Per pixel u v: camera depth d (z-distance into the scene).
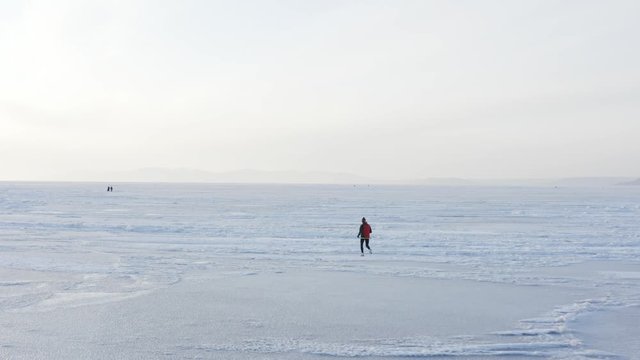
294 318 10.02
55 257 17.78
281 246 21.09
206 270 15.51
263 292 12.41
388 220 36.09
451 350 8.19
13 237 23.92
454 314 10.44
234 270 15.53
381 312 10.55
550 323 9.82
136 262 16.84
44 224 30.08
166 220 34.31
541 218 38.78
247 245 21.34
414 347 8.33
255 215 39.88
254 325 9.51
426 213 44.22
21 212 42.44
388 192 129.88
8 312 10.28
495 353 8.09
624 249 20.52
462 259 17.91
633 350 8.26
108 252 19.20
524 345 8.46
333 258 18.06
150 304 11.09
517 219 37.66
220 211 45.34
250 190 143.62
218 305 11.05
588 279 14.44
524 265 16.80
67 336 8.68
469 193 122.12
